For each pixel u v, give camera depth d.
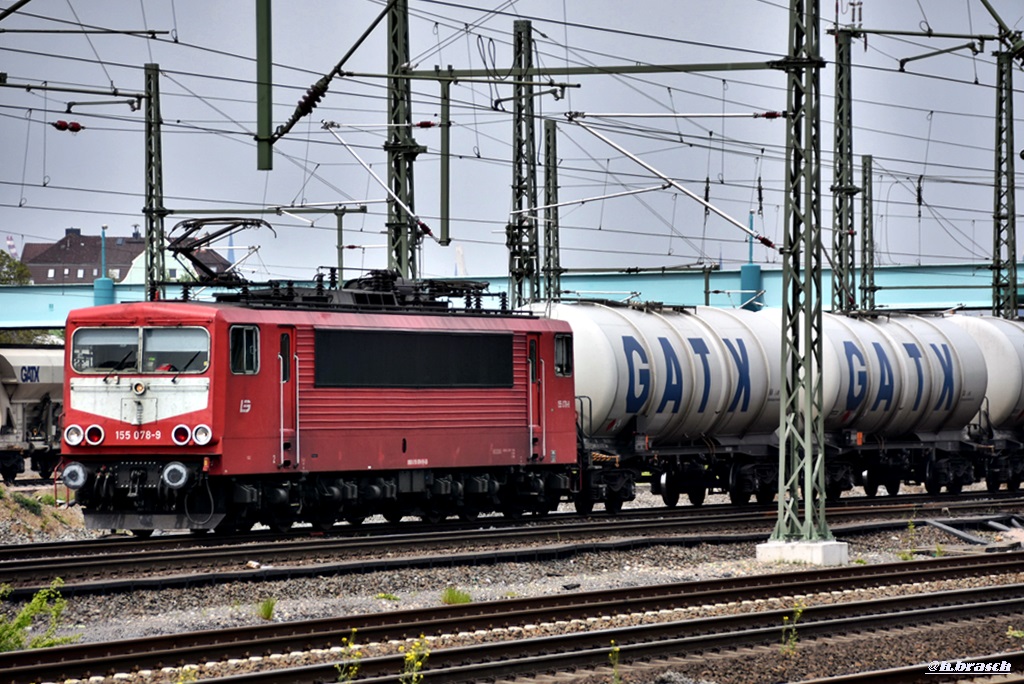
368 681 25.03
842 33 85.31
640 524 51.78
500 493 57.25
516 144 73.44
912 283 130.62
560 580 40.75
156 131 81.81
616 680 26.06
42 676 25.44
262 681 24.95
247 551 41.31
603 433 61.34
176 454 45.94
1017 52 77.88
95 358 46.75
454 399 53.00
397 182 61.06
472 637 30.48
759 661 28.69
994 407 77.31
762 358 66.12
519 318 56.25
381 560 40.97
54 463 91.69
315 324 48.78
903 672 26.06
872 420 71.12
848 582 39.09
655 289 129.25
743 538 50.03
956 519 56.69
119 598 34.88
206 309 46.19
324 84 41.91
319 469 48.62
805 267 44.69
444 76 55.94
